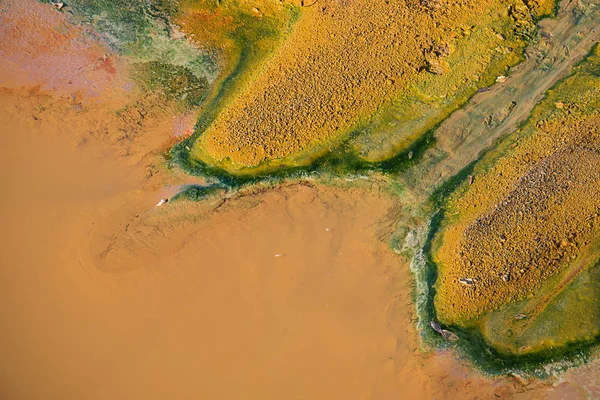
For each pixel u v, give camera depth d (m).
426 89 12.04
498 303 9.65
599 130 11.36
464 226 10.38
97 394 9.23
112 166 11.60
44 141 11.98
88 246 10.54
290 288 10.11
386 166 11.30
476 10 12.80
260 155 11.40
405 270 10.23
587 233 10.12
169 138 11.95
